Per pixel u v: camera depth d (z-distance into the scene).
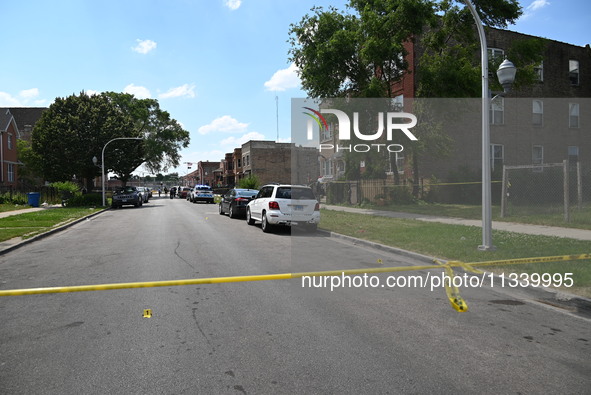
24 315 4.83
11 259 8.77
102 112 35.88
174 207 29.56
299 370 3.35
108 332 4.25
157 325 4.45
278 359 3.56
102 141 34.31
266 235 12.43
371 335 4.13
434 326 4.40
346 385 3.09
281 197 12.73
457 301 4.28
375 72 19.86
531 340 4.00
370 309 5.01
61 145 32.97
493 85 18.92
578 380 3.18
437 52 19.94
